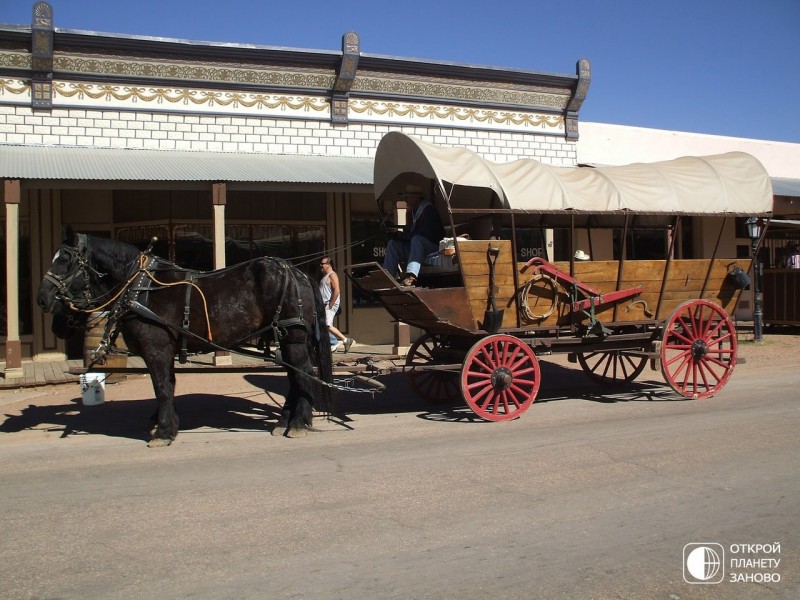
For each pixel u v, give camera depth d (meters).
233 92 14.67
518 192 8.61
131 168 12.52
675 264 9.77
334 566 4.39
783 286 18.12
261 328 8.05
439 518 5.21
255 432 8.38
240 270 8.01
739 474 6.20
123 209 15.32
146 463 6.92
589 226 11.02
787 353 14.62
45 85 13.48
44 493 5.96
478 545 4.69
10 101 13.37
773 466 6.43
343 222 16.34
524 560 4.45
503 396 8.76
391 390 11.34
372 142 15.62
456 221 10.34
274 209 15.84
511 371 8.70
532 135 16.92
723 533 4.87
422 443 7.59
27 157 12.65
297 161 14.50
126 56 13.88
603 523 5.06
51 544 4.82
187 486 6.10
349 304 16.31
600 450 7.07
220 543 4.79
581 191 9.08
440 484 6.04
